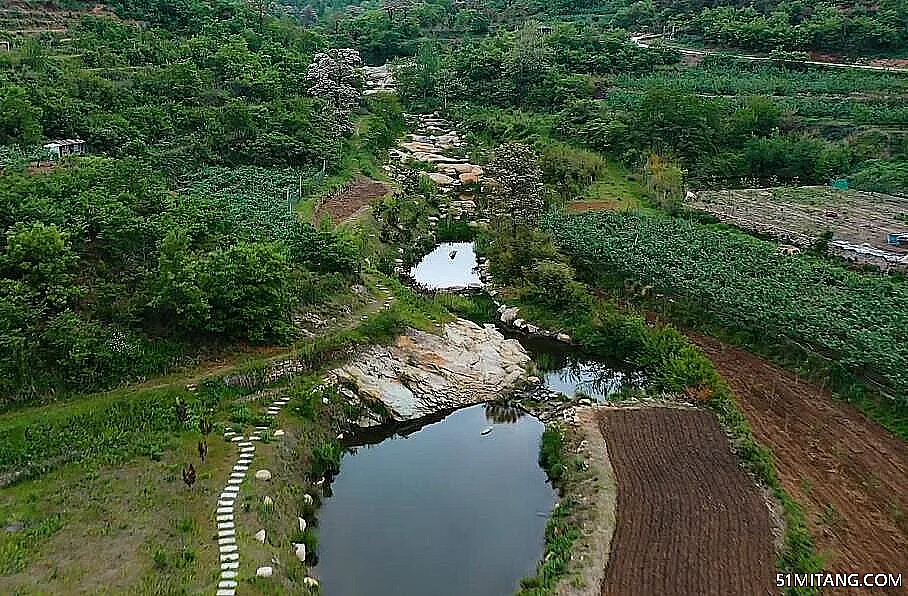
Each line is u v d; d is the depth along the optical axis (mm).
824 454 29078
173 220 37656
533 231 51031
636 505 25719
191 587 19953
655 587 21609
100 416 27750
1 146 47281
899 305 38469
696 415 32562
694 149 72562
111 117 56344
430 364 36219
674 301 42625
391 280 44250
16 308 28766
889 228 55000
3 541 21312
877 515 25375
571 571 22391
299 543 23422
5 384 27766
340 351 34688
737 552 23172
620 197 63344
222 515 23281
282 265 35438
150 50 72062
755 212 59406
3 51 64438
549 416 33719
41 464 25047
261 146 61250
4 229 32781
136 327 32312
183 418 28547
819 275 43375
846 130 75312
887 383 32500
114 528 22234
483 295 46969
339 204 56156
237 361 32812
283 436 28672
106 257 34625
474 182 68188
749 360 37250
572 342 41094
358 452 30969
